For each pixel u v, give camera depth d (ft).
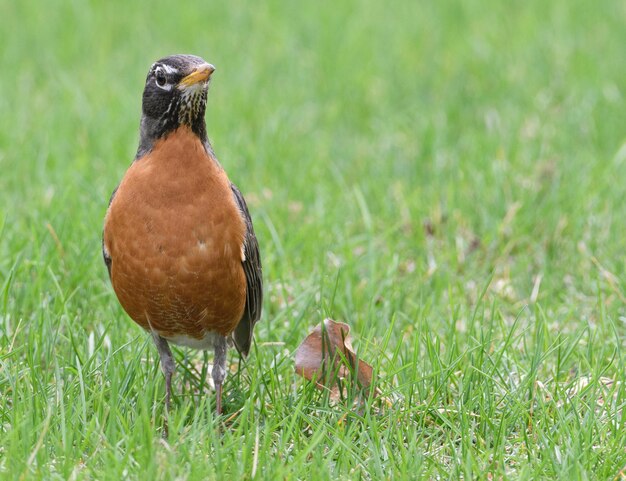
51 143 51.13
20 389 27.25
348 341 28.63
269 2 82.64
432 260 39.22
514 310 36.22
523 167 48.08
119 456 24.36
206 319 28.63
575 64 65.62
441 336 33.42
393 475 24.16
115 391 25.91
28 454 24.13
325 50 70.13
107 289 35.24
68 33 74.23
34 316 31.58
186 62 27.30
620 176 46.68
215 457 24.36
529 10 79.25
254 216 42.04
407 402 27.63
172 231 27.30
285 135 53.93
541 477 24.36
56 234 37.58
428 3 82.69
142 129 28.02
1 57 68.13
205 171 27.53
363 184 46.55
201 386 29.91
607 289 36.58
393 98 62.28
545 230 41.52
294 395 28.68
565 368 30.58
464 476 24.27
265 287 36.09
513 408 27.32
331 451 24.45
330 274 36.88
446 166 49.01
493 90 62.34
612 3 80.84
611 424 26.61
